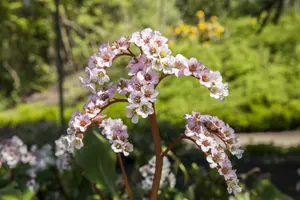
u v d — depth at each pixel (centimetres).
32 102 2138
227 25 2239
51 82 2308
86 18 1880
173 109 1625
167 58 162
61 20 1847
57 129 962
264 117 1571
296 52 1952
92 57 170
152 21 2448
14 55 2209
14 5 1494
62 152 263
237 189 170
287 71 1800
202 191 262
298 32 2058
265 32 2084
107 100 168
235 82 1755
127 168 682
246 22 2178
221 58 1927
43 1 1328
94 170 225
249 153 1035
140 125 989
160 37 163
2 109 2170
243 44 2006
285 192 738
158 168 189
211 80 164
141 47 165
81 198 286
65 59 2177
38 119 1644
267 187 255
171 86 1748
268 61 1969
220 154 168
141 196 268
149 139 808
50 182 323
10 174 298
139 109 158
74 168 274
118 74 1511
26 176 303
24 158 297
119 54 171
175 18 2612
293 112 1570
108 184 225
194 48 1948
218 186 260
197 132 173
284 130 1566
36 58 2262
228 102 1641
